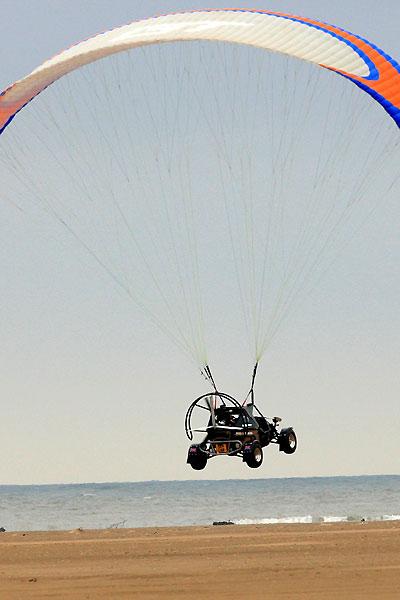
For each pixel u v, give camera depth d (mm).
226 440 112438
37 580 87688
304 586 80438
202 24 116312
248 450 111625
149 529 141875
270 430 116000
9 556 107188
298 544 111312
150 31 117875
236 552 105312
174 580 85688
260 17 115312
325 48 110688
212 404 114062
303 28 113062
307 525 142250
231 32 113812
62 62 120875
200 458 113125
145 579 86688
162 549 110000
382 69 108188
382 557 97562
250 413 114750
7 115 127875
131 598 77250
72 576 89750
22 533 140500
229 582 83625
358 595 75750
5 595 79688
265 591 78750
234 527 141125
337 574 86188
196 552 106500
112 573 91125
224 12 118625
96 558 103750
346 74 107875
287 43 111875
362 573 86438
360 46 111125
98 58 122188
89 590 81438
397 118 103688
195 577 87062
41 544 119125
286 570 89750
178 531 135625
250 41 112000
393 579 82812
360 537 116812
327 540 114625
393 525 137750
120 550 110125
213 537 122938
